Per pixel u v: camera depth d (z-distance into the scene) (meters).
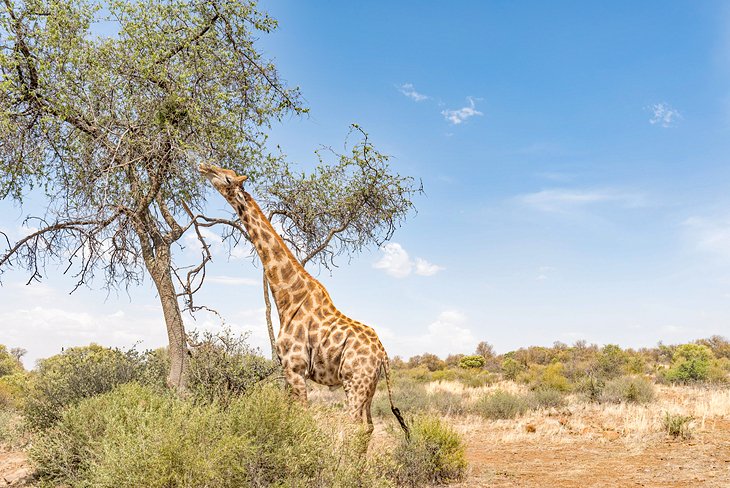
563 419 13.80
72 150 9.38
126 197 9.61
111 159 8.97
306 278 7.70
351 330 7.32
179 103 8.97
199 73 9.37
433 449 7.98
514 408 15.28
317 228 12.04
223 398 8.46
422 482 7.63
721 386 20.03
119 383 9.24
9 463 9.29
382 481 5.61
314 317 7.43
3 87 8.22
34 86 8.88
